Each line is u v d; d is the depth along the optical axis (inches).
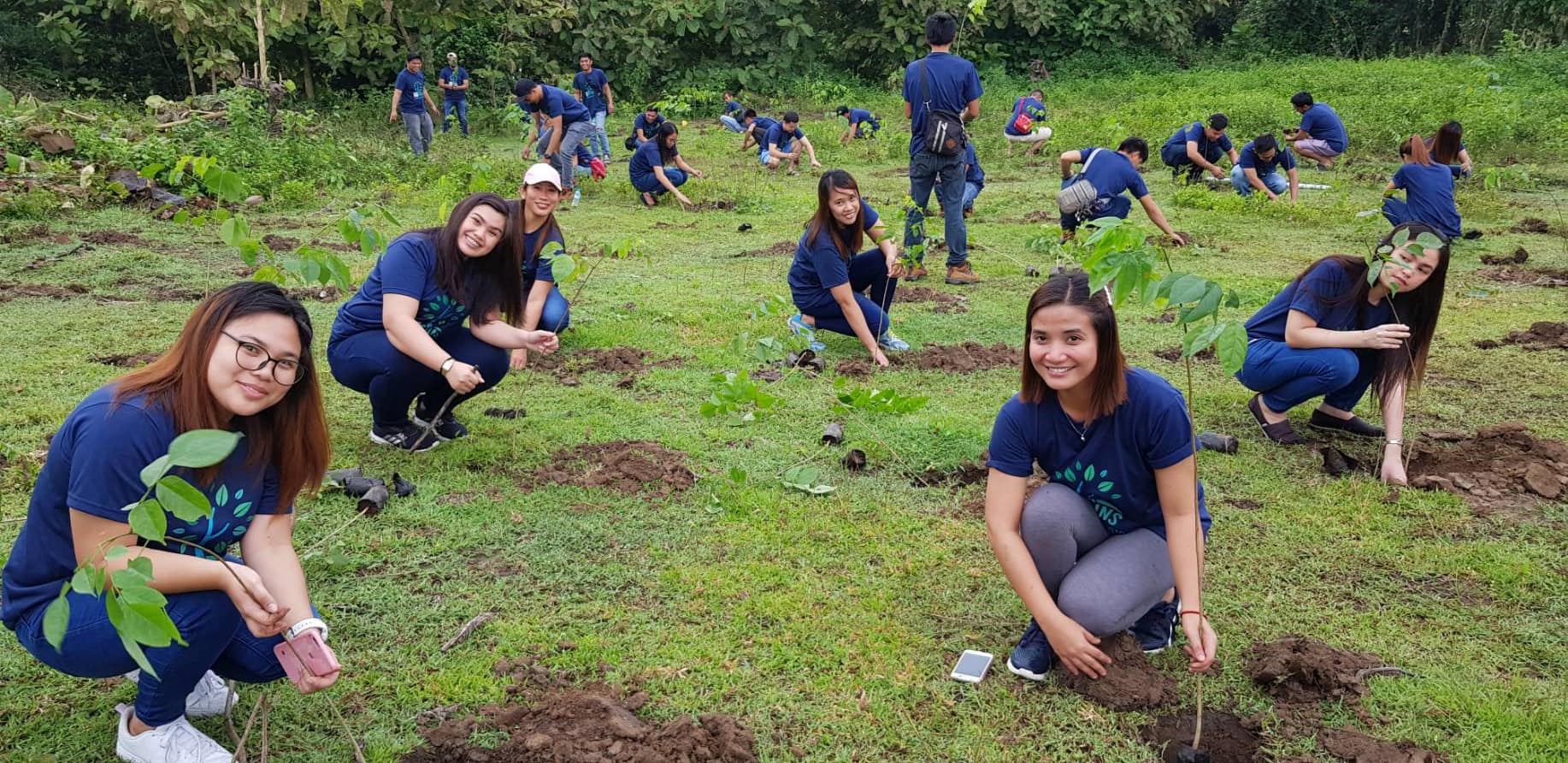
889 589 142.8
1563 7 1032.8
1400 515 167.0
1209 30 1254.9
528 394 220.5
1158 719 114.7
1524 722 113.0
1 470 171.8
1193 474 112.3
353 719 112.7
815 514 166.1
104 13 780.6
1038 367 110.3
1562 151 605.9
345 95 884.0
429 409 193.2
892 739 111.3
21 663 120.5
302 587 104.0
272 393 93.0
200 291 297.6
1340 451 193.3
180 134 512.7
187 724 103.5
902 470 183.8
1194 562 112.9
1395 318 182.7
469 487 173.2
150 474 76.0
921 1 992.9
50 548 94.4
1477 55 1035.9
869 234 246.4
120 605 76.7
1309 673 118.9
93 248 348.2
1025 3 1021.8
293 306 94.6
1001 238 407.8
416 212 459.2
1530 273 340.8
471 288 177.6
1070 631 114.6
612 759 104.6
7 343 242.2
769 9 996.6
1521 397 223.9
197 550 100.4
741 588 142.6
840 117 840.9
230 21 686.5
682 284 322.3
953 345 261.3
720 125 848.9
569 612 135.7
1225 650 127.8
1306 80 885.8
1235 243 397.1
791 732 112.7
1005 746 110.4
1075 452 116.2
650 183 477.4
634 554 151.9
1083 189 346.3
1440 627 133.9
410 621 132.8
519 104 639.1
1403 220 367.9
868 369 240.1
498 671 121.6
